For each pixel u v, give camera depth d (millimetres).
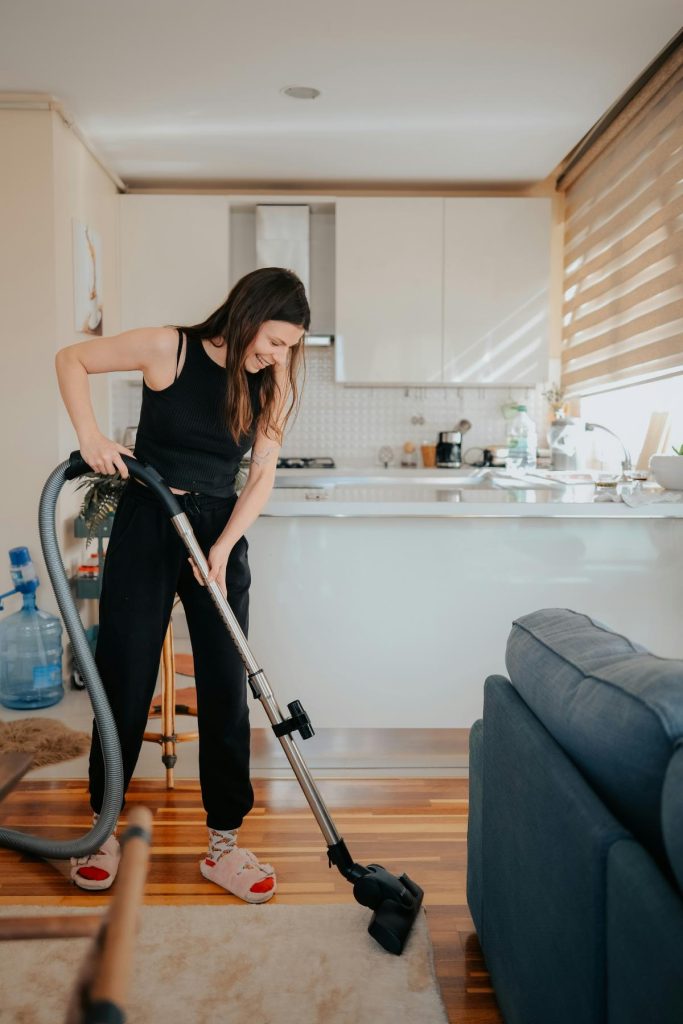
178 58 3492
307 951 1862
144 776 2867
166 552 2084
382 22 3197
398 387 5465
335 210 5168
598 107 4012
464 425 5461
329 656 2830
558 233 5379
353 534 2799
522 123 4223
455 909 2053
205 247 5039
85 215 4371
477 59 3512
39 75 3641
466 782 2838
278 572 2807
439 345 5090
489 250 5059
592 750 1183
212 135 4383
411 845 2381
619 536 2822
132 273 5043
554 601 2834
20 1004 1678
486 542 2812
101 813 2059
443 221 5047
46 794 2723
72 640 1991
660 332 3873
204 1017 1642
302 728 1978
